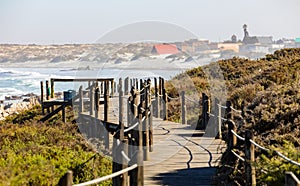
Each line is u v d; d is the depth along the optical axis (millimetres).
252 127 22359
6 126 34719
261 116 23312
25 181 12508
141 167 13562
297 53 53875
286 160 14078
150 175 18234
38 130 28766
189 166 19844
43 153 19828
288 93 26797
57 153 19906
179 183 16906
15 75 159250
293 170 13961
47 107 39375
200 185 16609
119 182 13023
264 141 19328
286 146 17000
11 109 56312
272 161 14922
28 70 192750
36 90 110938
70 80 41906
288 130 20219
